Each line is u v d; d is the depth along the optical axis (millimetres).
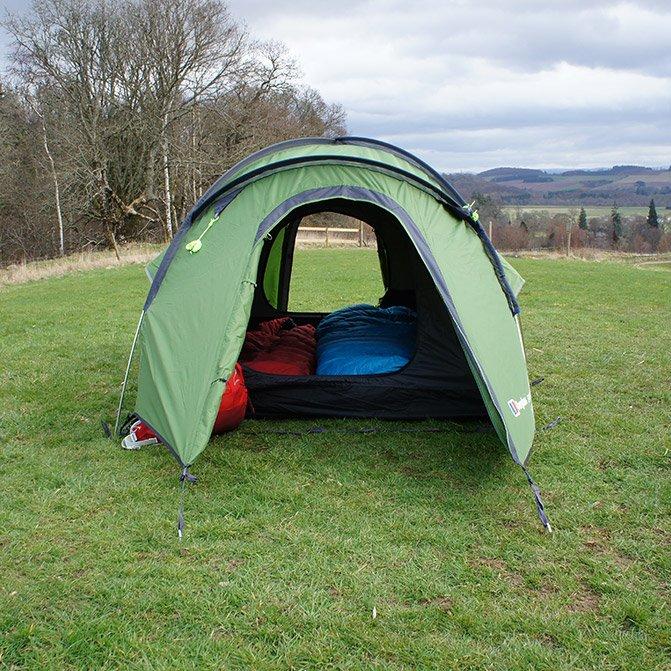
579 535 3887
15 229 32531
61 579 3453
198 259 5102
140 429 5145
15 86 30484
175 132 32844
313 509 4195
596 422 5695
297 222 8859
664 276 16953
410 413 5664
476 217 5559
